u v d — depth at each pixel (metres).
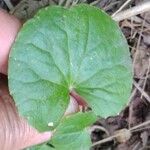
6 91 0.13
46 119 0.12
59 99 0.13
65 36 0.12
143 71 0.17
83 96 0.13
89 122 0.14
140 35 0.17
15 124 0.13
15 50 0.12
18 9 0.16
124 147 0.17
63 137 0.14
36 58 0.12
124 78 0.13
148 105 0.17
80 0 0.16
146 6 0.15
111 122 0.17
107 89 0.13
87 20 0.13
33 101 0.12
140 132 0.17
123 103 0.13
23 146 0.13
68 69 0.13
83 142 0.14
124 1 0.16
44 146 0.14
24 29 0.12
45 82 0.12
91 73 0.13
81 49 0.13
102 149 0.18
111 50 0.13
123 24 0.16
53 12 0.12
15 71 0.12
